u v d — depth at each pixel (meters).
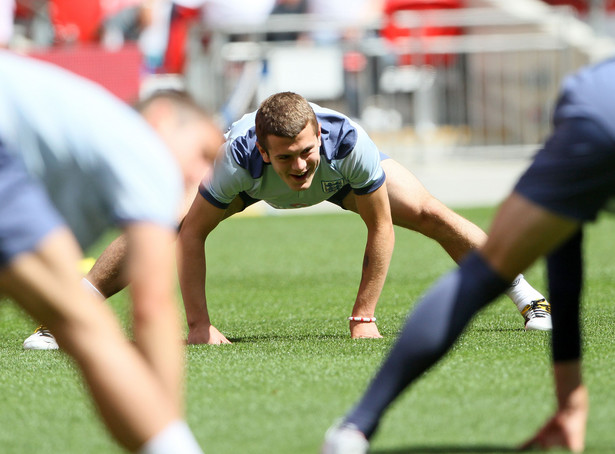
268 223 42.06
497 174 47.34
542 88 47.91
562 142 8.27
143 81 44.47
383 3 53.31
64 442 9.30
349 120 14.53
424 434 9.33
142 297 7.32
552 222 8.34
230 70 46.09
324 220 42.53
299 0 52.03
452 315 8.51
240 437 9.38
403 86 46.97
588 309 18.36
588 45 52.06
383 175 14.92
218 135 8.09
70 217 7.45
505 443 9.02
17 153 7.18
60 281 7.05
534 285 23.08
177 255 15.44
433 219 16.62
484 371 11.98
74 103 7.25
